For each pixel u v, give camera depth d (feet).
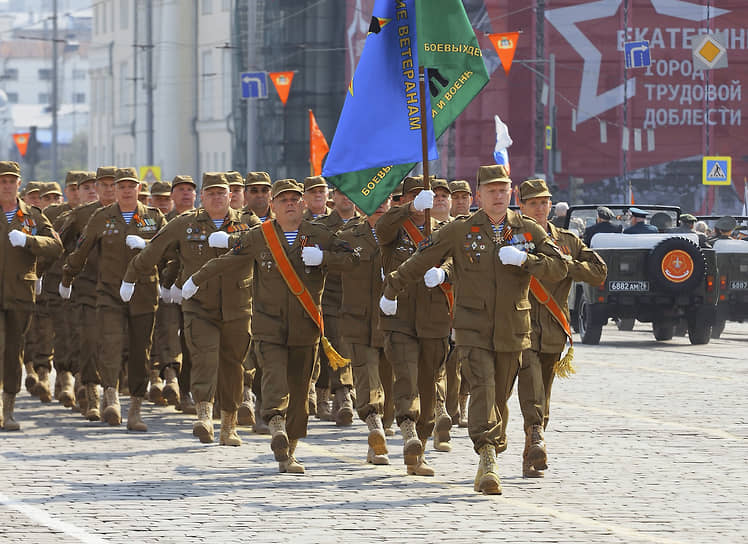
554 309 82.74
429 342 84.28
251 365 109.19
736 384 140.56
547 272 75.97
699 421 111.34
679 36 551.18
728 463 89.56
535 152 543.80
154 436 102.68
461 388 108.17
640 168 551.18
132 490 78.48
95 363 113.39
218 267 84.79
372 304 90.02
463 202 102.53
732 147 553.23
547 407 85.30
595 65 547.49
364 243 90.68
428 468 84.23
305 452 94.48
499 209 77.05
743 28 549.54
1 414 105.81
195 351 96.99
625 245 191.01
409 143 92.07
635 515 71.31
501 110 545.44
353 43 580.30
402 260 88.17
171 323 119.65
